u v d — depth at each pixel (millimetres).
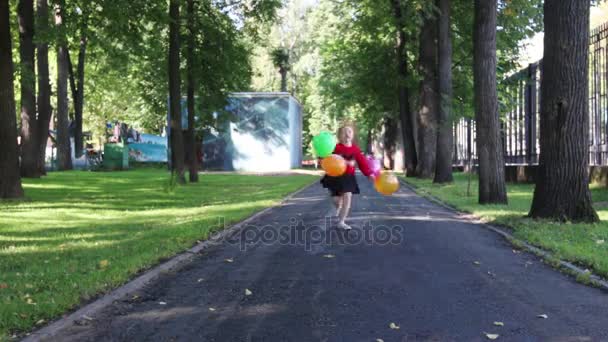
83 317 5223
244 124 55031
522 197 18859
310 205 16703
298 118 66312
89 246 8984
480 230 11039
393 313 5305
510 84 28938
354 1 32750
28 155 30188
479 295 5969
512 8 17141
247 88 33562
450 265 7551
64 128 43000
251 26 30391
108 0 19609
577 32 11281
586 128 11461
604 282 6387
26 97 30000
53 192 21297
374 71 35719
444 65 26578
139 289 6379
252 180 32688
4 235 10289
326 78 43969
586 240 9125
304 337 4645
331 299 5824
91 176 34469
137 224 12016
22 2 24469
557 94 11469
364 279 6723
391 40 34281
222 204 17078
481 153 16312
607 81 19594
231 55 29922
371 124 47562
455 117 27219
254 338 4633
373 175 9609
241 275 7066
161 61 30984
